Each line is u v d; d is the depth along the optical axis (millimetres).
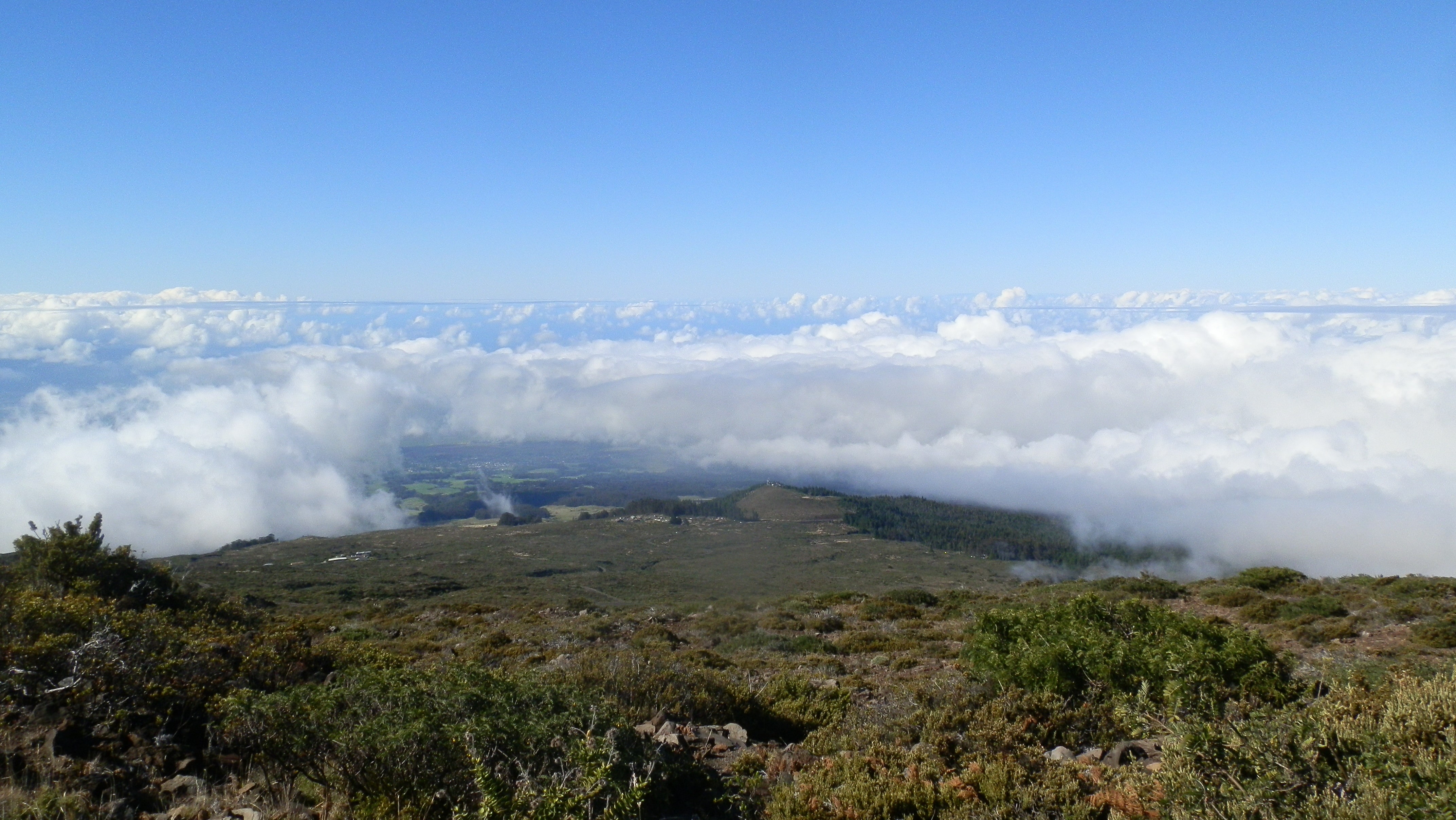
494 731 5254
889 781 5867
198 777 5492
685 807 6094
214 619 13516
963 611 21203
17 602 7148
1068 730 7523
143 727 5992
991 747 6992
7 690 6020
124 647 6809
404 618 22969
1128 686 8023
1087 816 5328
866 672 13273
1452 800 3861
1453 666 5609
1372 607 17406
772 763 6781
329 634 17438
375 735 5082
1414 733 4629
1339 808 4051
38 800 4758
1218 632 8688
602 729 5832
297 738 5277
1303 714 5023
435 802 5086
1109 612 9531
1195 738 4773
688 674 9141
